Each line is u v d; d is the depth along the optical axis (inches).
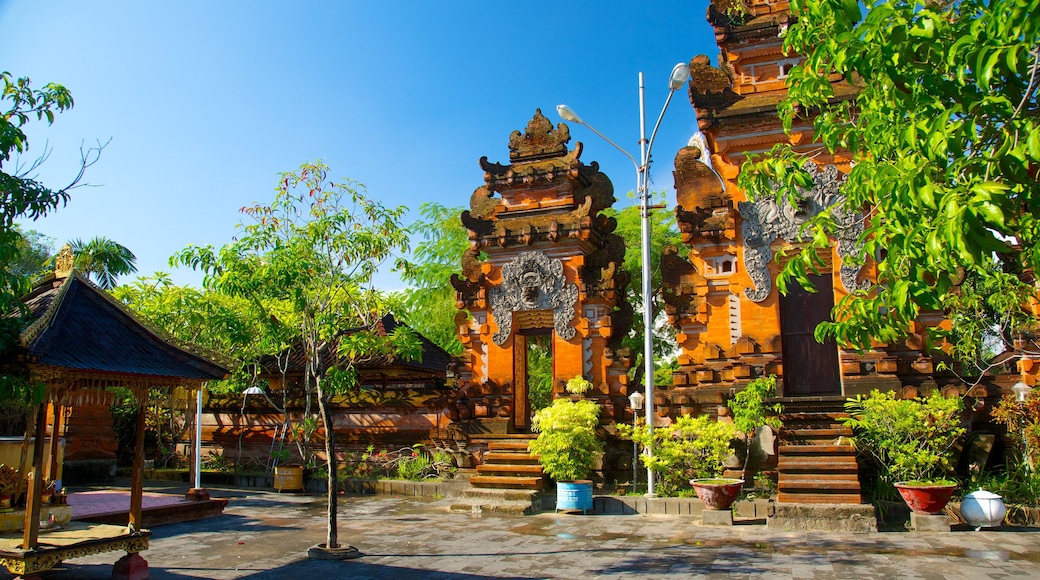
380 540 490.9
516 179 772.0
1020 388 533.3
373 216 517.3
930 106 200.2
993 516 483.8
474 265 789.9
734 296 656.4
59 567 408.8
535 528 533.6
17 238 324.5
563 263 743.1
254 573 395.5
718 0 711.1
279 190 500.1
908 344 597.3
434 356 1048.8
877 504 526.3
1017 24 162.1
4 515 384.5
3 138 290.8
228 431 898.7
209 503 601.3
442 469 756.0
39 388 313.4
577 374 719.1
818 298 641.6
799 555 419.2
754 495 584.1
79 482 835.4
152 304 762.2
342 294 526.3
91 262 922.7
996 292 505.4
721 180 687.7
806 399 575.8
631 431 644.7
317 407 844.6
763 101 674.8
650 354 623.5
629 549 450.0
